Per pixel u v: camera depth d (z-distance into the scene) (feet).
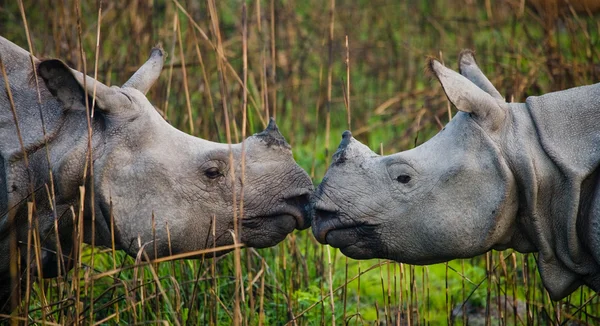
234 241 35.99
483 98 36.06
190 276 47.37
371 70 79.46
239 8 74.33
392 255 37.78
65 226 37.50
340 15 84.69
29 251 35.65
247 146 38.58
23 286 39.24
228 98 55.98
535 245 37.14
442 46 76.38
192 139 38.60
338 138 71.92
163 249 37.58
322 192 37.81
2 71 35.78
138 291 45.03
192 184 37.65
